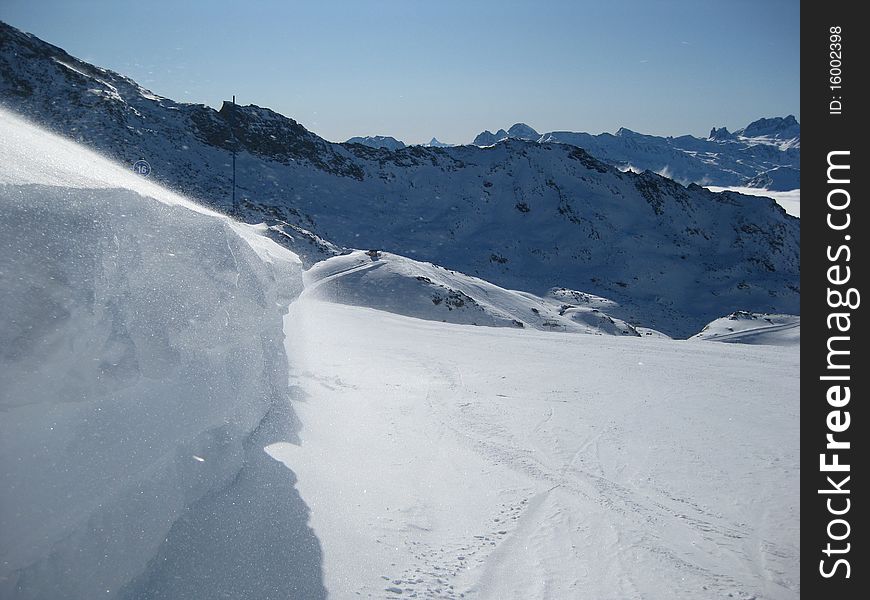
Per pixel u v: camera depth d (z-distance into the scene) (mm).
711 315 125938
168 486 3078
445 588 4285
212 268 3598
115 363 2309
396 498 5625
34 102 125812
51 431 2143
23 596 1984
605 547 5543
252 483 4363
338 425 7441
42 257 2102
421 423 9109
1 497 1932
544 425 9953
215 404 3447
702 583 5031
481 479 7027
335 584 3814
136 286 2779
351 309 30531
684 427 10156
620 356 18156
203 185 125500
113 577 2445
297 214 115750
